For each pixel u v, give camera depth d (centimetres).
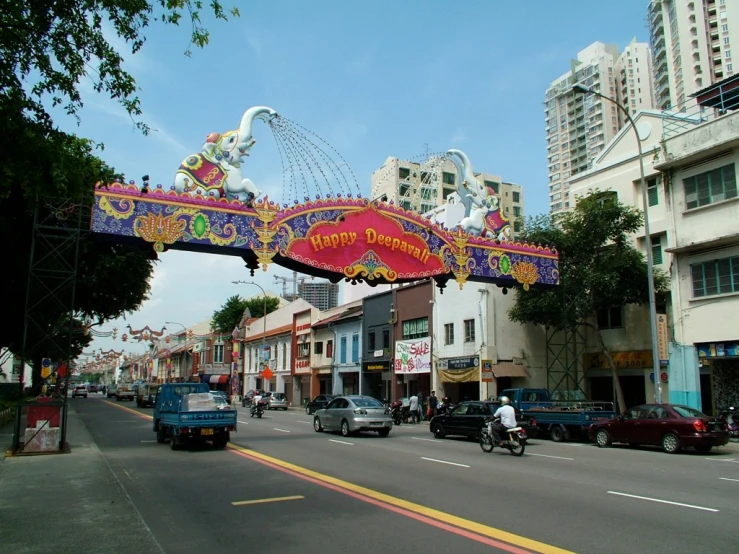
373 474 1233
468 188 2381
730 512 858
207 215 1811
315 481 1144
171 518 840
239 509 896
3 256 2102
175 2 849
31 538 713
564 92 12794
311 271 2023
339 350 4675
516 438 1602
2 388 3947
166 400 1953
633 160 2731
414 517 825
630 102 12212
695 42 9744
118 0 814
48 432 1602
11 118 768
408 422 3181
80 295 2750
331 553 657
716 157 2286
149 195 1747
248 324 7256
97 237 1725
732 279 2208
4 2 764
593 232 2525
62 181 810
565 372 2816
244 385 7094
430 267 2159
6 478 1173
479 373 3017
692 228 2356
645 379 2641
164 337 12025
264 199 1894
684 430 1656
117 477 1201
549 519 812
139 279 2870
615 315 2838
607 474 1237
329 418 2308
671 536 720
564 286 2542
